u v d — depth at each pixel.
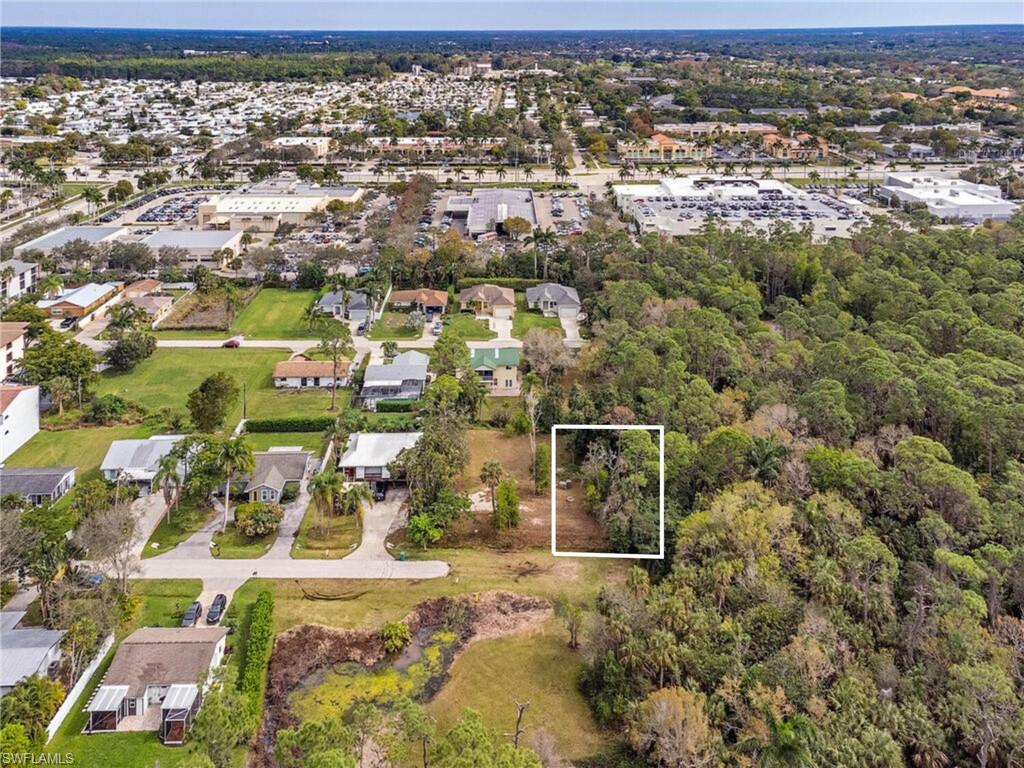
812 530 71.81
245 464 83.00
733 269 149.12
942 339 115.75
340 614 72.69
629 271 149.75
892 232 170.50
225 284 159.75
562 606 72.44
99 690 60.38
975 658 57.44
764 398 95.94
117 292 156.75
